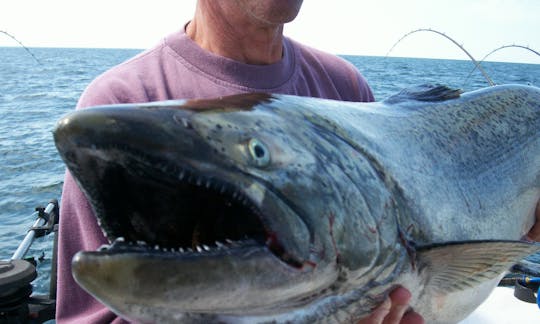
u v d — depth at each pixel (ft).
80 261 1.17
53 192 9.39
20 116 19.12
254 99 1.66
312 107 1.79
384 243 1.72
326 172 1.59
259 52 2.28
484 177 2.43
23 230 7.48
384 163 1.87
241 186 1.38
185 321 1.38
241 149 1.42
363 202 1.67
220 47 2.25
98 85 2.14
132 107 1.33
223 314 1.42
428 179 2.07
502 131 2.65
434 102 2.47
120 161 1.30
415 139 2.15
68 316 1.95
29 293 3.62
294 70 2.43
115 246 1.21
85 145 1.26
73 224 1.97
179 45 2.25
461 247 1.92
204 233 1.41
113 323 1.90
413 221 1.91
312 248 1.47
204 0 2.25
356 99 2.64
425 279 1.94
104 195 1.35
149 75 2.19
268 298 1.38
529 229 2.87
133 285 1.19
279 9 2.12
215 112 1.45
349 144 1.77
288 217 1.43
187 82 2.18
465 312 2.34
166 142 1.30
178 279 1.22
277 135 1.53
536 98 2.98
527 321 3.23
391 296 1.78
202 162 1.34
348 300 1.65
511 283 3.71
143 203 1.38
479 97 2.69
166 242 1.38
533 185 2.79
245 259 1.31
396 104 2.31
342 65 2.68
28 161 11.68
